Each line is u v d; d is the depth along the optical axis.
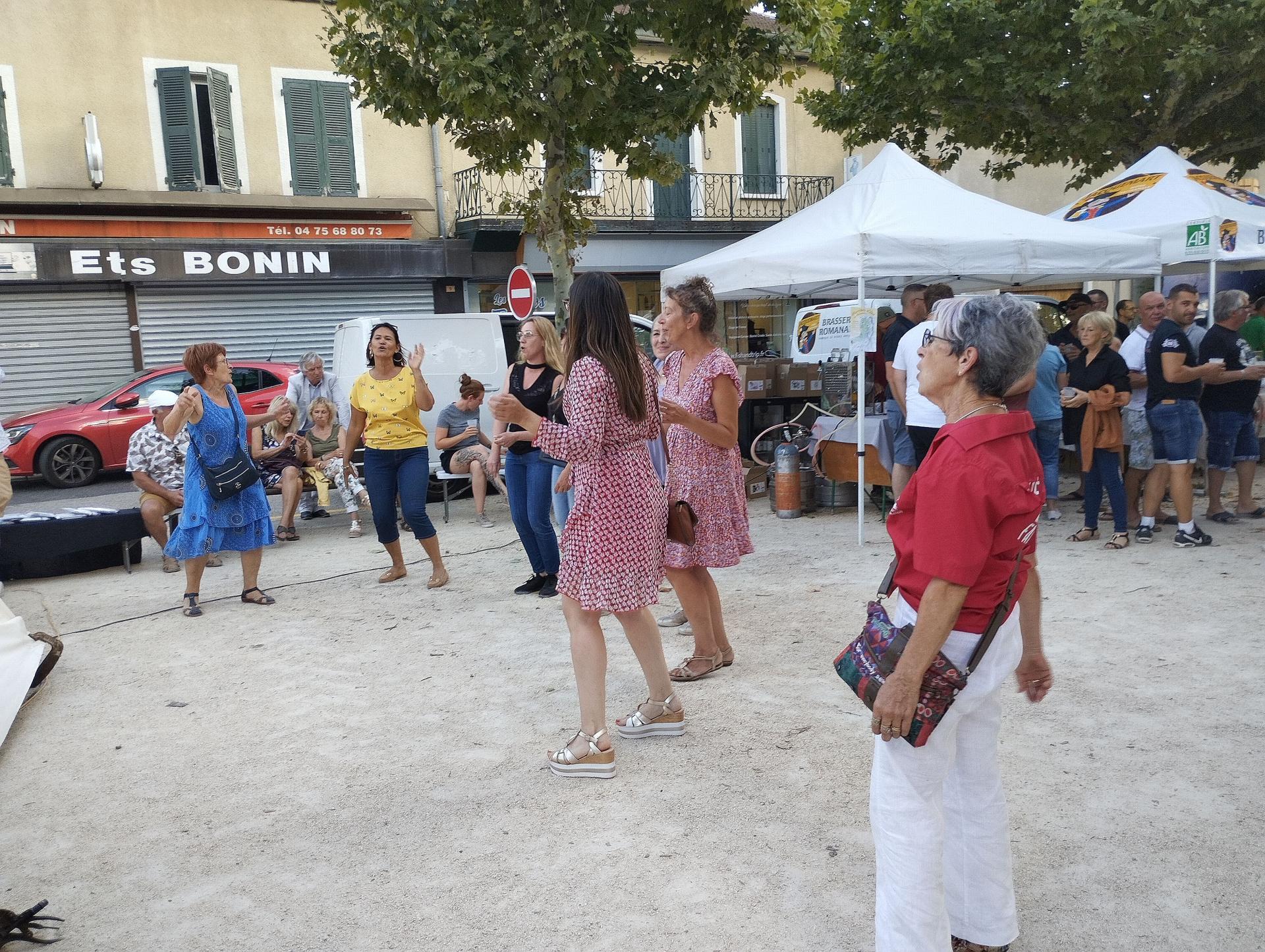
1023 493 2.16
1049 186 19.94
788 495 8.85
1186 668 4.61
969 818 2.51
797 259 7.66
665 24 9.28
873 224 7.54
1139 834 3.19
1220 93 13.13
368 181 18.02
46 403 16.09
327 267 17.48
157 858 3.31
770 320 21.05
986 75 13.75
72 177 15.89
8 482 6.67
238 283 17.16
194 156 16.55
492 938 2.80
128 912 3.00
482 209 18.20
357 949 2.77
